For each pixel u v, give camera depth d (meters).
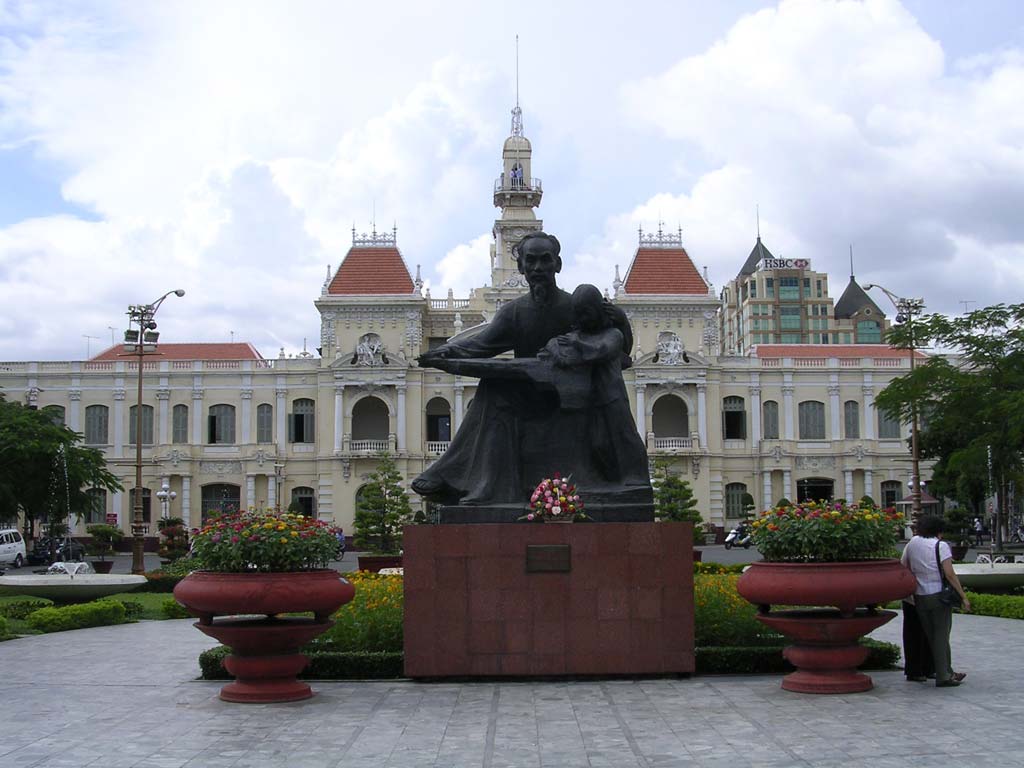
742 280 178.88
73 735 11.66
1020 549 56.41
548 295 15.48
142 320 48.22
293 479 84.06
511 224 93.00
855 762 9.94
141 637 22.70
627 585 14.13
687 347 85.00
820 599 12.91
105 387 84.50
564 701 12.91
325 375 83.50
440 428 87.25
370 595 16.75
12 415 51.69
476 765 10.05
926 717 11.91
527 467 15.16
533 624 14.09
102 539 68.00
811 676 13.48
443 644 14.11
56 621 24.30
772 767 9.82
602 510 14.41
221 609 13.16
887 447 85.25
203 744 11.10
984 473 46.69
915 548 14.06
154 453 83.50
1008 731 11.19
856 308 178.62
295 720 12.23
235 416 84.75
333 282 85.19
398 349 83.94
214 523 13.85
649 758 10.20
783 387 85.75
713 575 18.50
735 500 85.00
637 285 85.88
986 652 17.83
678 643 14.12
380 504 57.31
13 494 50.06
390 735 11.34
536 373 14.76
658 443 83.19
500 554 14.16
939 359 46.41
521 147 94.31
